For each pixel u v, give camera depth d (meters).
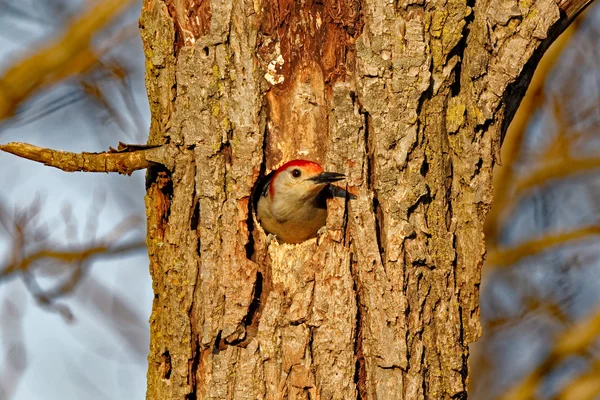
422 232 10.53
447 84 10.71
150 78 11.30
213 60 10.86
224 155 10.81
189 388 10.52
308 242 10.84
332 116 10.76
